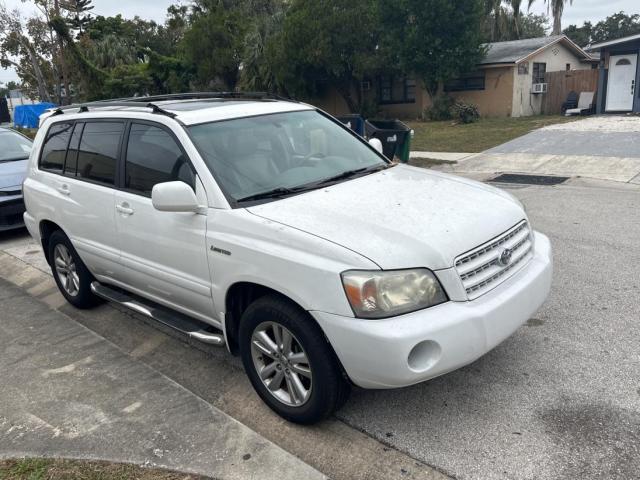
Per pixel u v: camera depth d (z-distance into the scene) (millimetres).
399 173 4051
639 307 4566
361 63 24641
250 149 3834
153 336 4738
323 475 2863
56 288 6055
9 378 4062
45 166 5270
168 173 3793
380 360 2738
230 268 3301
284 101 4695
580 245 6305
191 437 3234
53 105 35688
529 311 3254
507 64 23016
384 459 2971
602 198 8703
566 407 3277
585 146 13312
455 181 3922
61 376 4055
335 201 3369
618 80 20219
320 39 24547
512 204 3596
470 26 22766
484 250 3078
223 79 32281
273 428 3326
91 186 4508
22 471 2988
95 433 3322
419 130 21188
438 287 2857
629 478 2693
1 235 8641
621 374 3584
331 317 2832
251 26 29844
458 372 3734
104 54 37156
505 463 2861
